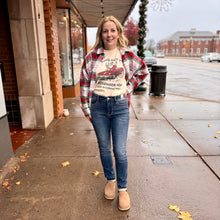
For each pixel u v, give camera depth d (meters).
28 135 4.18
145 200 2.33
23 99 4.34
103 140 2.15
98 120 2.11
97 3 6.61
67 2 6.14
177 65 26.56
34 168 2.97
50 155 3.35
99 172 2.87
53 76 4.96
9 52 4.36
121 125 2.10
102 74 2.02
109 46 2.03
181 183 2.62
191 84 11.62
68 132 4.32
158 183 2.62
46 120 4.57
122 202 2.18
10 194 2.44
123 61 2.06
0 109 2.86
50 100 4.87
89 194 2.44
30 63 4.16
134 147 3.60
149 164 3.05
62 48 7.66
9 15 3.94
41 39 4.26
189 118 5.21
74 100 7.47
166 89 10.12
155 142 3.80
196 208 2.22
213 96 8.41
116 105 2.05
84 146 3.66
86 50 11.48
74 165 3.05
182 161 3.14
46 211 2.19
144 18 8.98
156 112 5.75
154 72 7.80
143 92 8.83
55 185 2.60
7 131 3.07
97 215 2.13
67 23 7.34
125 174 2.21
